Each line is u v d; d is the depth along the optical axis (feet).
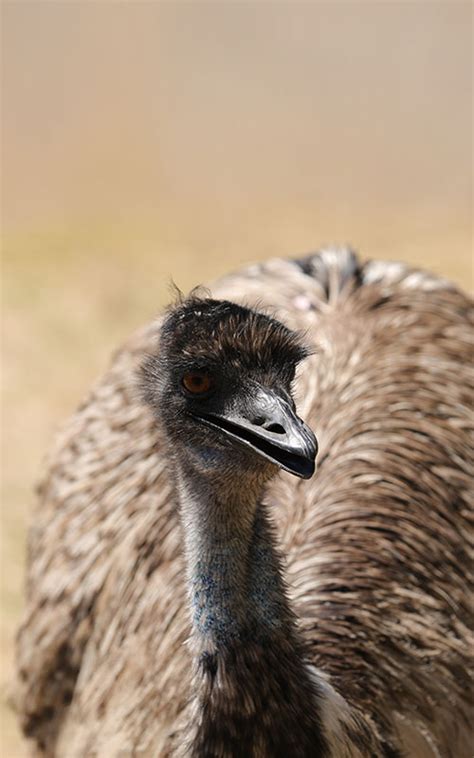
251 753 24.90
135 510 35.47
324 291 38.73
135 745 31.76
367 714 28.76
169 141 120.26
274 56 132.46
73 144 119.34
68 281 89.51
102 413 38.24
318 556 32.22
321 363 36.11
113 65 130.11
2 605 55.42
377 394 35.22
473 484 34.24
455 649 31.86
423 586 32.24
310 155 118.32
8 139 119.03
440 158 117.60
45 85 126.82
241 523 24.99
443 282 39.63
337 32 132.67
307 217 106.52
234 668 24.90
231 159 118.21
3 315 83.71
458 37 130.31
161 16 133.18
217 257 96.63
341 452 34.27
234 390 24.97
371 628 30.94
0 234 99.60
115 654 34.37
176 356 25.32
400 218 106.22
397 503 33.27
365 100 126.93
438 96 126.72
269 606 25.13
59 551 37.40
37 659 37.76
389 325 37.22
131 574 34.73
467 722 31.76
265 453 24.23
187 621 26.22
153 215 105.70
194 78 129.80
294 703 24.99
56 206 107.45
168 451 25.88
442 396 35.42
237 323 25.30
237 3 133.28
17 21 131.75
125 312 85.92
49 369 78.13
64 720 37.55
